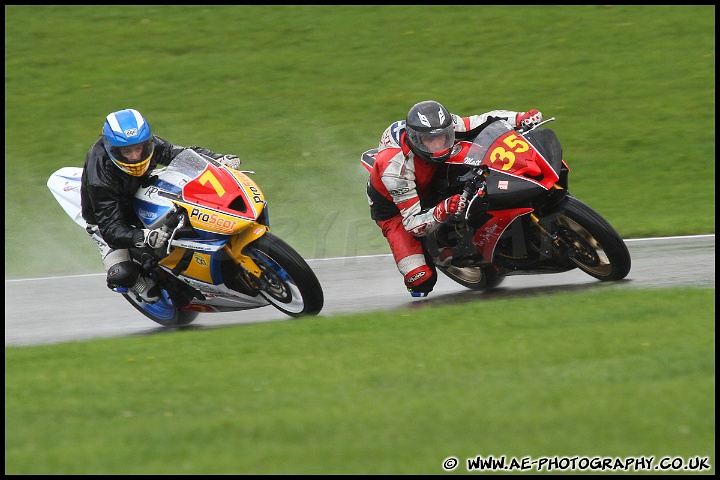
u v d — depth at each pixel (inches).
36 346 921.5
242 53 2484.0
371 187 1035.3
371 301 1079.6
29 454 573.3
